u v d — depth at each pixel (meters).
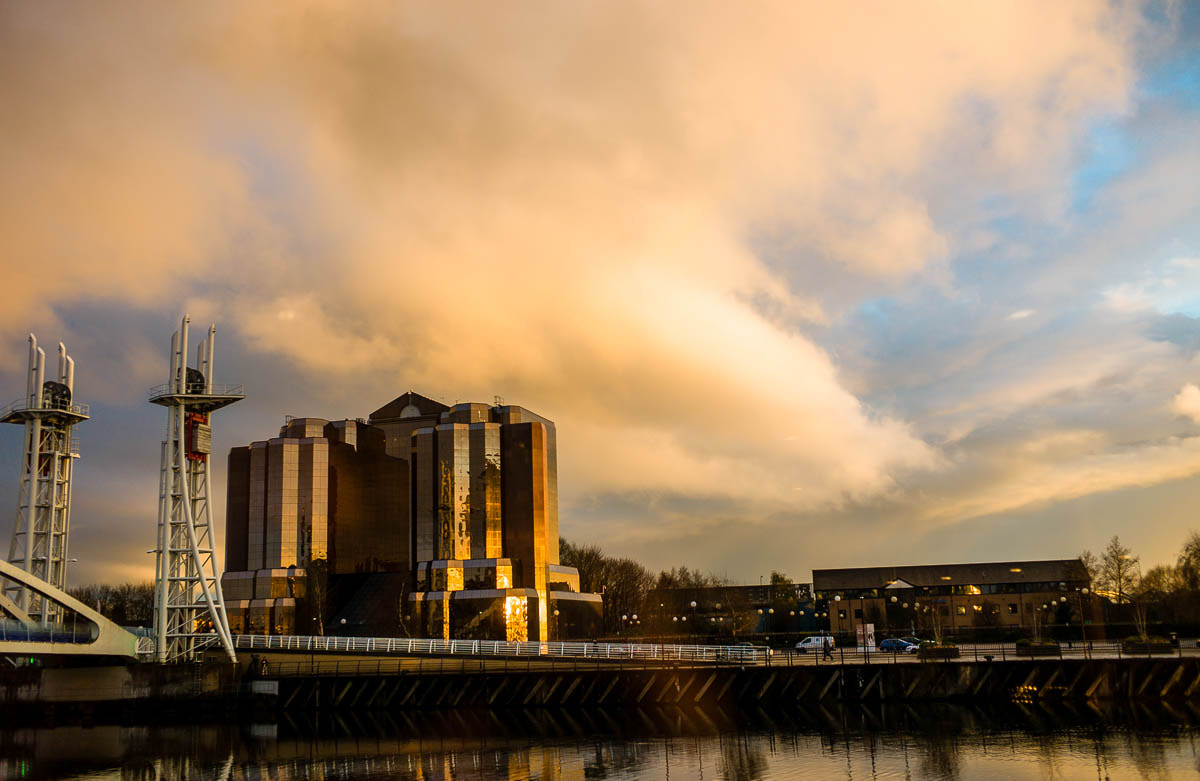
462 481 140.25
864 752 56.47
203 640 89.62
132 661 83.25
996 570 173.25
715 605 183.12
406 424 167.62
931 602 169.38
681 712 78.88
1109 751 54.34
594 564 190.38
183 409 90.62
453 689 87.00
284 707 85.50
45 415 93.25
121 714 81.50
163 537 88.81
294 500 142.00
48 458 94.56
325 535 142.62
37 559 91.69
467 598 131.88
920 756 54.59
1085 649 88.44
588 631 147.88
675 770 52.84
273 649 90.75
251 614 136.12
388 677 85.75
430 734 69.62
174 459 91.06
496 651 92.69
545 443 144.50
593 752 59.28
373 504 157.50
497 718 78.38
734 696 82.94
